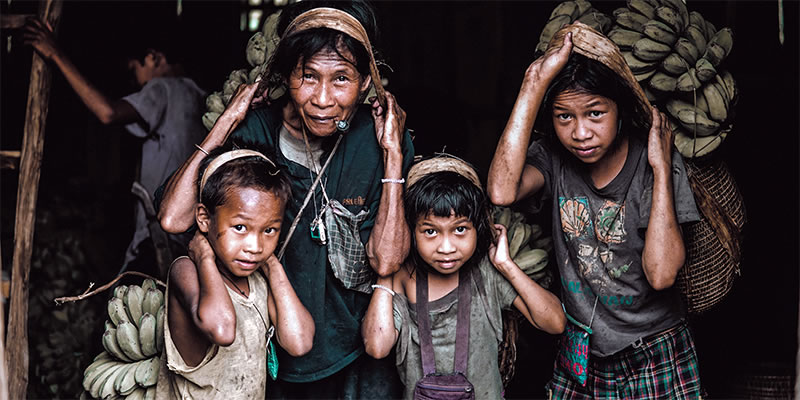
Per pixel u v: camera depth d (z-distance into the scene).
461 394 2.52
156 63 4.48
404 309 2.63
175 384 2.50
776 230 4.89
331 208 2.59
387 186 2.53
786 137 4.98
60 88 6.22
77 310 4.66
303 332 2.53
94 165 6.27
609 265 2.73
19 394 3.25
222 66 6.38
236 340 2.46
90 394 2.72
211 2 6.38
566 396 2.91
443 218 2.46
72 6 6.09
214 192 2.34
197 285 2.39
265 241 2.38
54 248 4.80
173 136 4.35
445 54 6.71
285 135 2.62
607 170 2.70
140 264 4.26
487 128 6.50
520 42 6.66
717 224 2.80
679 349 2.83
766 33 5.29
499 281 2.69
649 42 2.80
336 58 2.41
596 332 2.78
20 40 3.44
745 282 4.79
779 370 3.89
